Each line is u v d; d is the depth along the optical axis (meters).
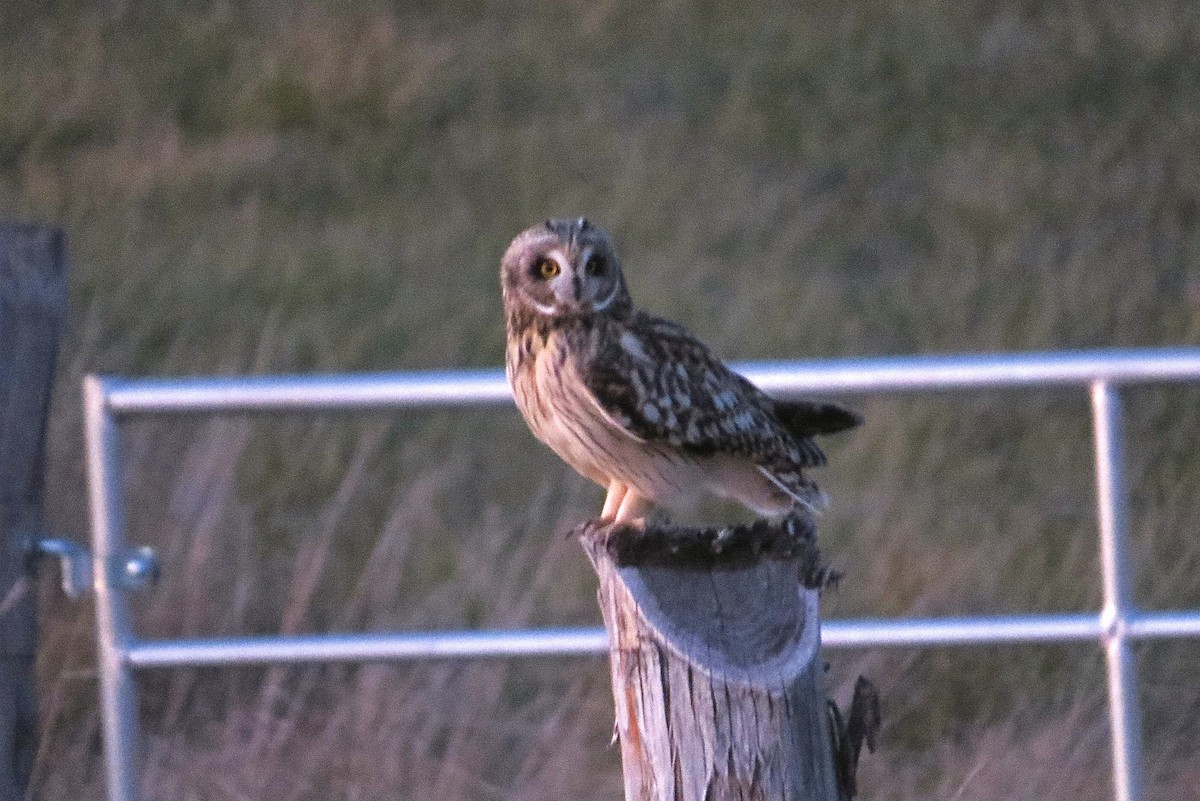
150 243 20.42
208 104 25.52
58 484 10.86
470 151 24.05
